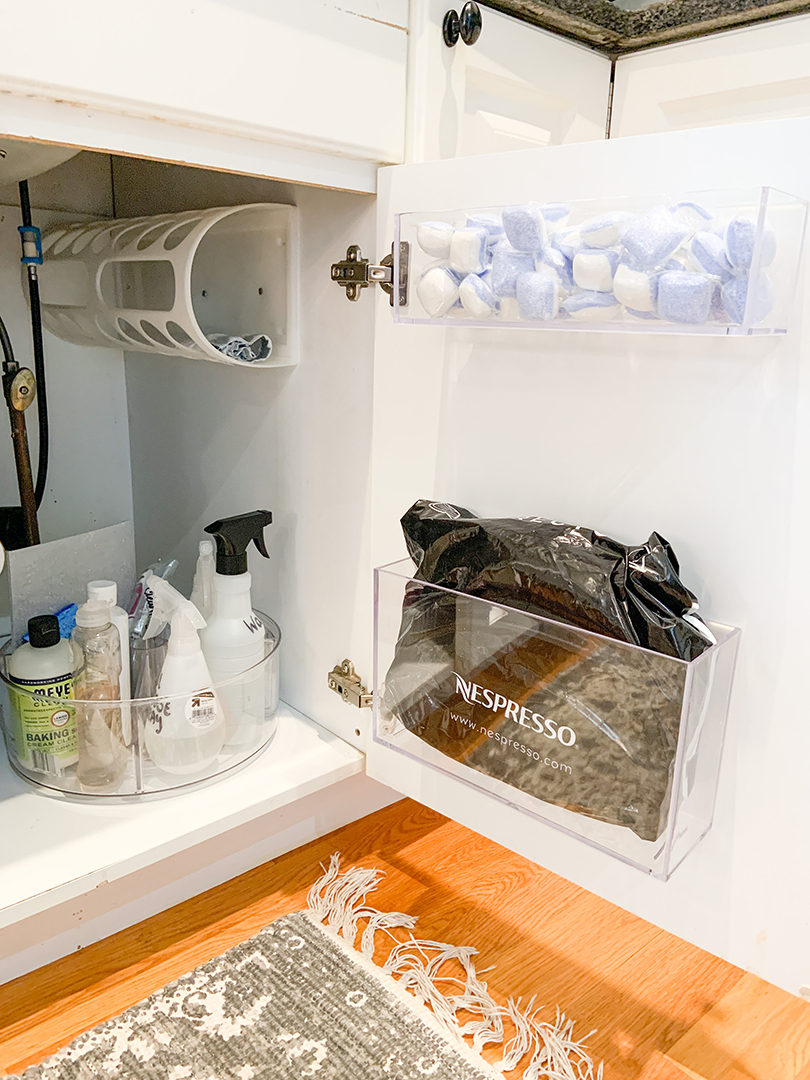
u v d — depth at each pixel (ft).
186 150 2.01
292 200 2.72
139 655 2.72
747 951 1.78
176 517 3.71
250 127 2.02
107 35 1.76
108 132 1.88
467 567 1.98
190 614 2.62
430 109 2.36
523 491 2.03
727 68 2.82
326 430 2.75
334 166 2.28
